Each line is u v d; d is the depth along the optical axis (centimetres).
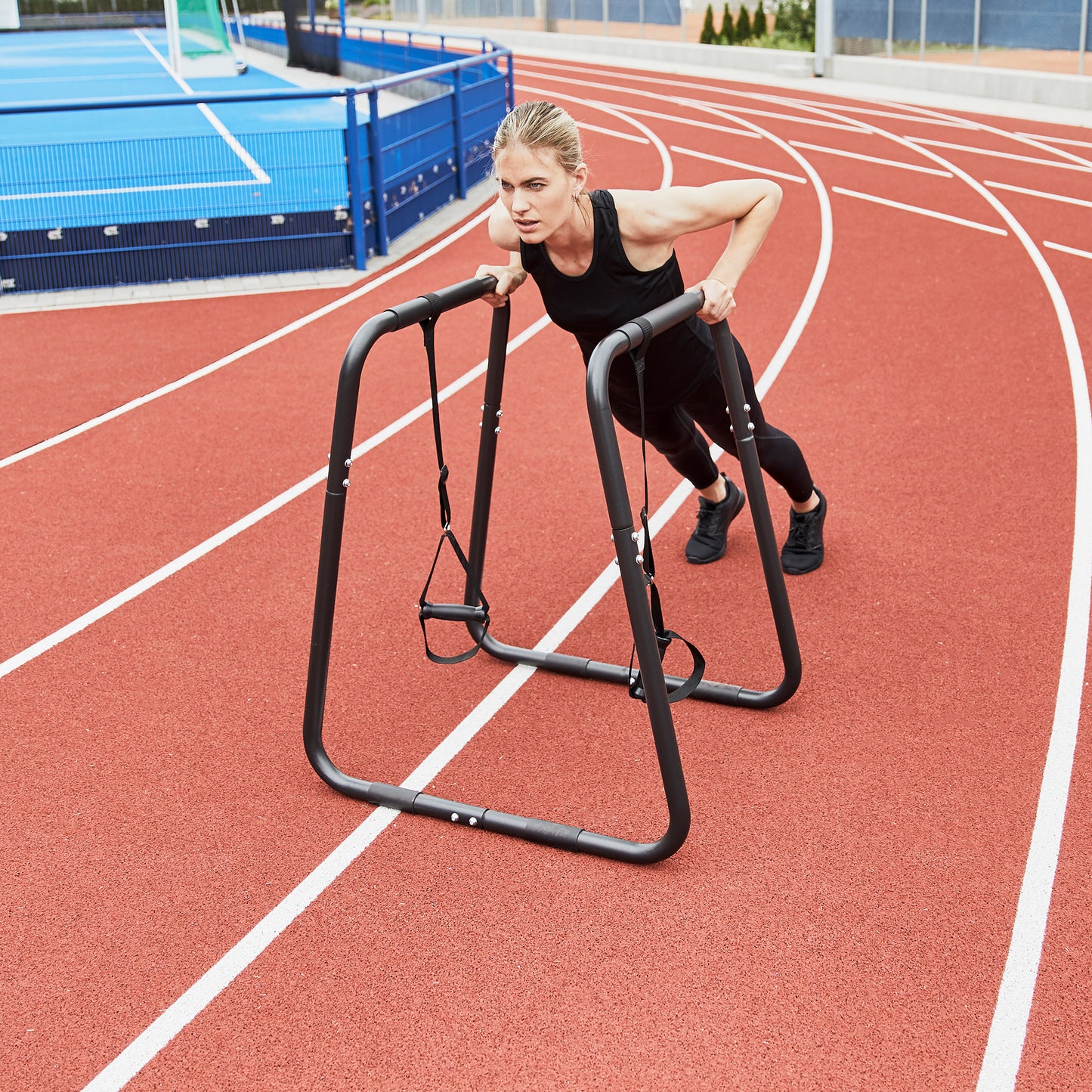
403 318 315
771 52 2519
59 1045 267
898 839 323
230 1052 264
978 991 272
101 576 491
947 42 2086
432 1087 253
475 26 3853
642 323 293
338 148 974
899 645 417
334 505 318
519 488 562
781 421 634
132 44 3941
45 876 321
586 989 277
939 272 929
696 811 337
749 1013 269
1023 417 627
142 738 381
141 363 771
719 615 441
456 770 361
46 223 938
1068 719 372
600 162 1509
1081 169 1331
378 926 300
